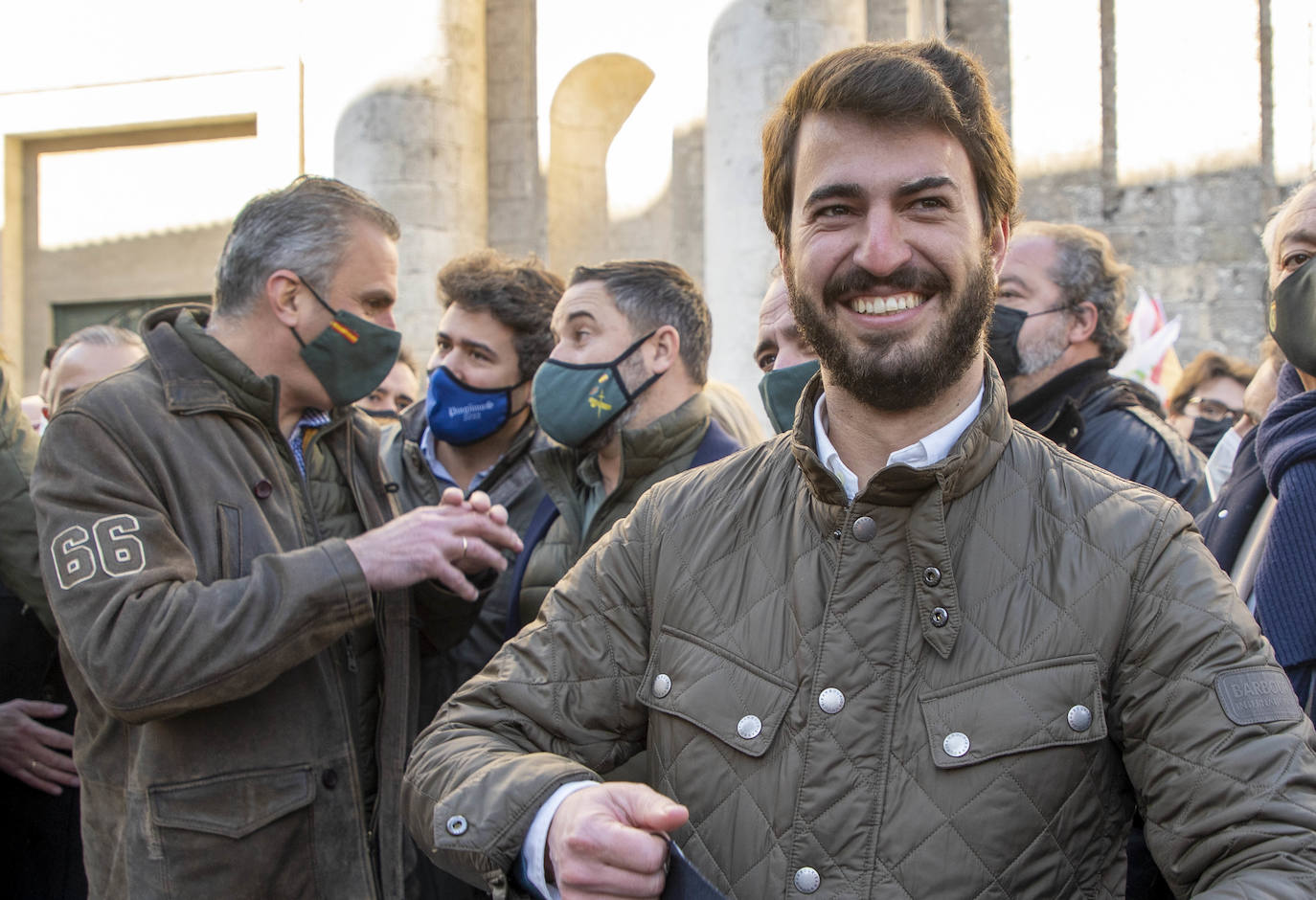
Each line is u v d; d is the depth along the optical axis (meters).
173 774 1.96
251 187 10.30
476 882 1.36
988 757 1.18
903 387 1.31
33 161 10.82
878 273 1.29
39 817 2.70
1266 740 1.13
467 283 3.12
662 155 9.26
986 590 1.25
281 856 2.01
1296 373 2.07
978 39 9.09
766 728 1.27
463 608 2.41
